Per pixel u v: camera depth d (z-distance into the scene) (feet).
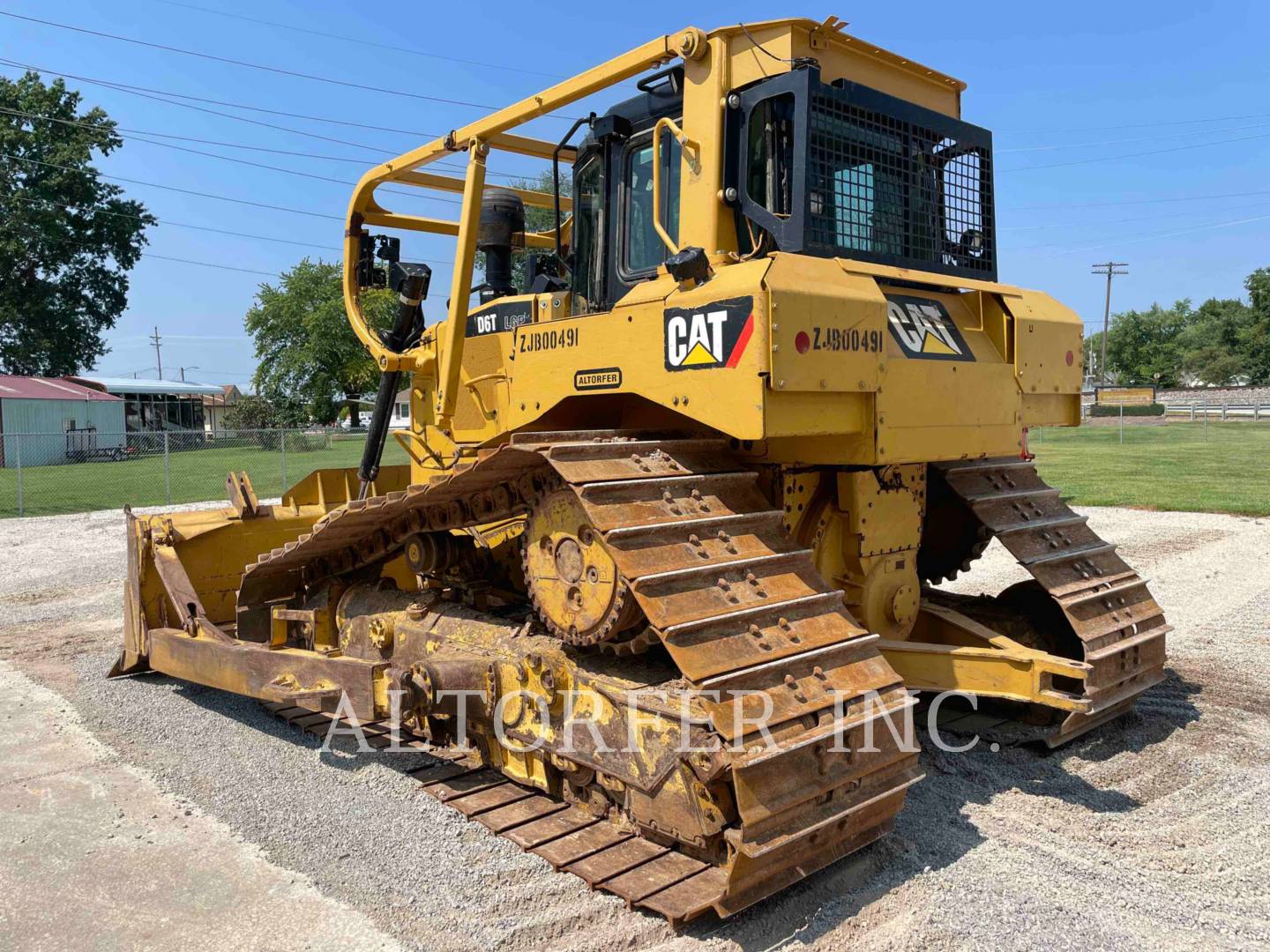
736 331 10.81
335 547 17.10
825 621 11.31
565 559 12.01
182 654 17.97
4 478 77.20
